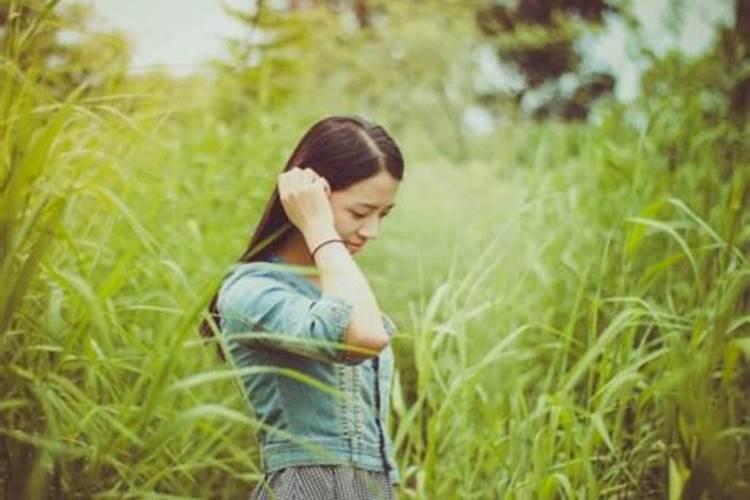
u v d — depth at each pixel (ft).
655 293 12.73
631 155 15.29
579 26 28.86
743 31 17.31
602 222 14.39
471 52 32.35
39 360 7.98
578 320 13.00
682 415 8.12
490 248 11.55
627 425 10.98
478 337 13.10
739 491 8.04
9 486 7.46
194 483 10.51
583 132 18.70
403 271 19.74
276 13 18.16
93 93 11.16
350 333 7.55
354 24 31.96
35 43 9.64
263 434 8.07
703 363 8.15
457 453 11.33
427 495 10.68
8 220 7.29
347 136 8.13
